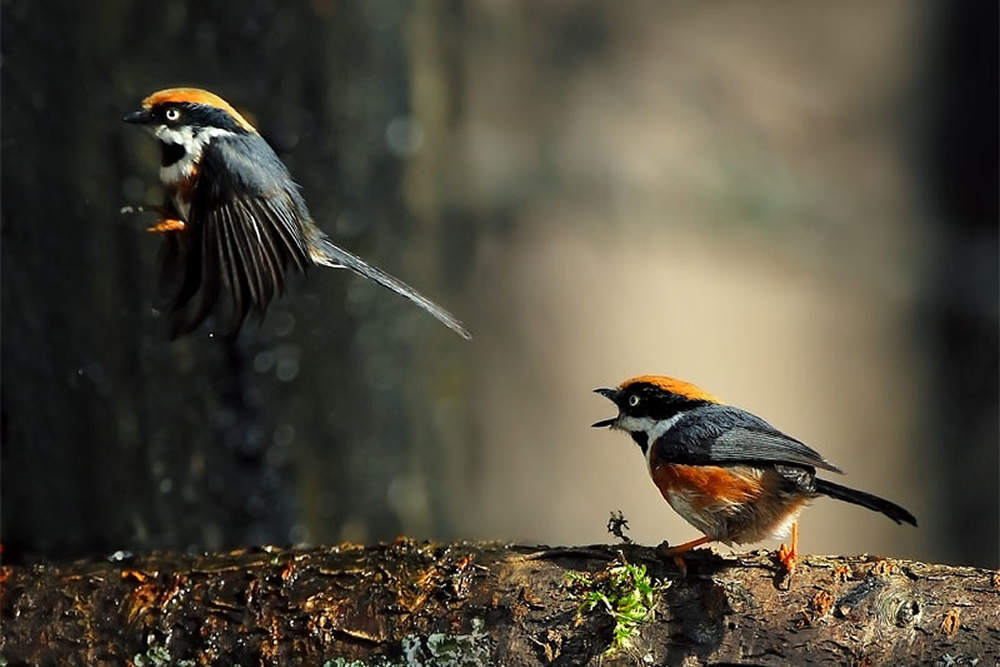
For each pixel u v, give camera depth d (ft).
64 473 39.27
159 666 25.34
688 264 69.46
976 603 23.02
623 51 71.31
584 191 67.77
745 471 25.76
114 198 40.65
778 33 74.43
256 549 27.32
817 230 71.41
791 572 23.89
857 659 23.11
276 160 26.68
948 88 74.59
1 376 37.68
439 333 54.90
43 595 26.35
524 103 67.46
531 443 61.31
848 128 73.51
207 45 44.24
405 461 49.57
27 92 38.47
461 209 59.21
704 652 23.57
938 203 73.87
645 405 27.04
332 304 47.14
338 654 24.75
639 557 24.45
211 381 43.21
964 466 68.33
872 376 69.36
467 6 62.95
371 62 50.39
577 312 65.62
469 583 24.79
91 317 40.06
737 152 72.02
